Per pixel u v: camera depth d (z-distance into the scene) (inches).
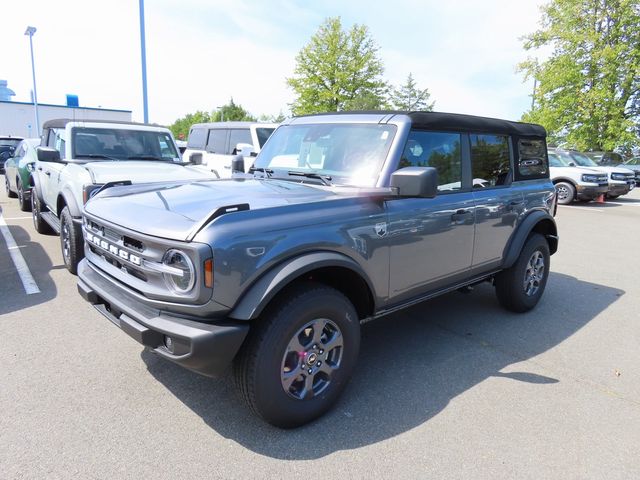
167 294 100.1
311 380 114.0
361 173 134.2
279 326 104.3
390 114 141.2
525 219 187.5
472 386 137.3
